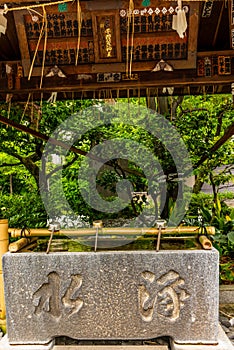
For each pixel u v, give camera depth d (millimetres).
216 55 2607
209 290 2100
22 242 2314
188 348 2092
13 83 2709
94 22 2414
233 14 2385
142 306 2123
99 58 2602
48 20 2439
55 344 2279
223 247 3697
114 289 2127
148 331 2127
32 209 4227
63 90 2744
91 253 2137
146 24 2451
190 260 2100
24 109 3426
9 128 4172
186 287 2107
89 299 2139
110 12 2350
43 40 2547
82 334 2150
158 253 2111
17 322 2156
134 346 2232
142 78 2654
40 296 2148
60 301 2146
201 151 4254
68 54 2611
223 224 3783
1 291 2477
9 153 4438
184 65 2609
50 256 2137
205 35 2746
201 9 2459
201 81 2631
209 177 4547
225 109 4090
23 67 2664
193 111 4363
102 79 2672
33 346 2150
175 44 2549
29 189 5445
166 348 2207
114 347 2221
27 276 2141
